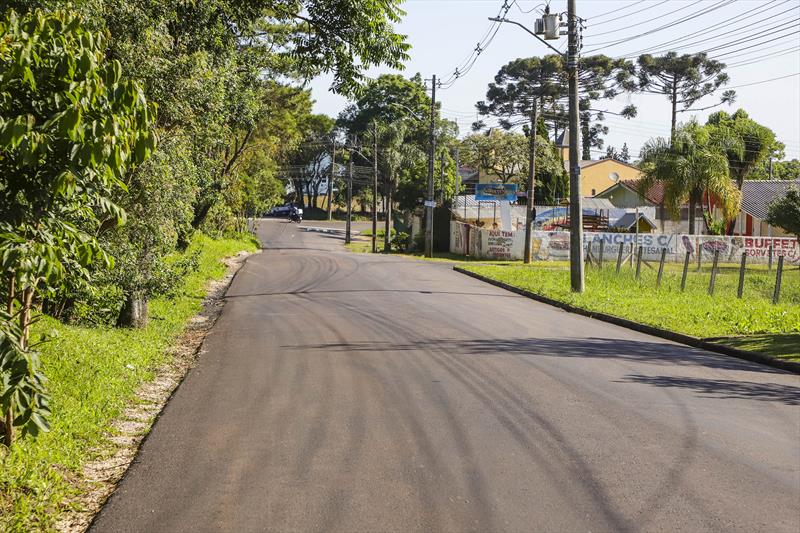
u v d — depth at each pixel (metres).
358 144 103.44
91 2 11.68
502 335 14.69
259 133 42.06
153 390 10.03
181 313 17.66
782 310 18.64
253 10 16.34
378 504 5.74
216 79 16.23
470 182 86.88
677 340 15.09
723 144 46.25
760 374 11.31
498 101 96.31
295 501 5.81
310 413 8.54
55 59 5.39
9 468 6.05
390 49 15.33
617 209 60.06
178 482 6.27
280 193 67.00
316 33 15.42
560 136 90.19
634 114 85.00
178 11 15.72
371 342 13.70
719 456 6.96
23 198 5.59
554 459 6.84
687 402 9.16
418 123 98.00
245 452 7.09
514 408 8.74
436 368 11.17
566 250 46.16
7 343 4.96
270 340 14.07
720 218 53.16
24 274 5.26
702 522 5.39
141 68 13.46
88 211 6.40
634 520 5.42
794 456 6.98
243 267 33.75
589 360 12.02
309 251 52.69
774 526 5.32
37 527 5.37
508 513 5.55
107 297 13.19
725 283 26.45
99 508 5.84
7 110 5.32
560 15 23.06
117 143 5.44
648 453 7.04
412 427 7.92
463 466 6.64
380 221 109.75
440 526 5.31
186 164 14.44
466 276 31.61
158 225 13.57
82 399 8.59
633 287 24.75
